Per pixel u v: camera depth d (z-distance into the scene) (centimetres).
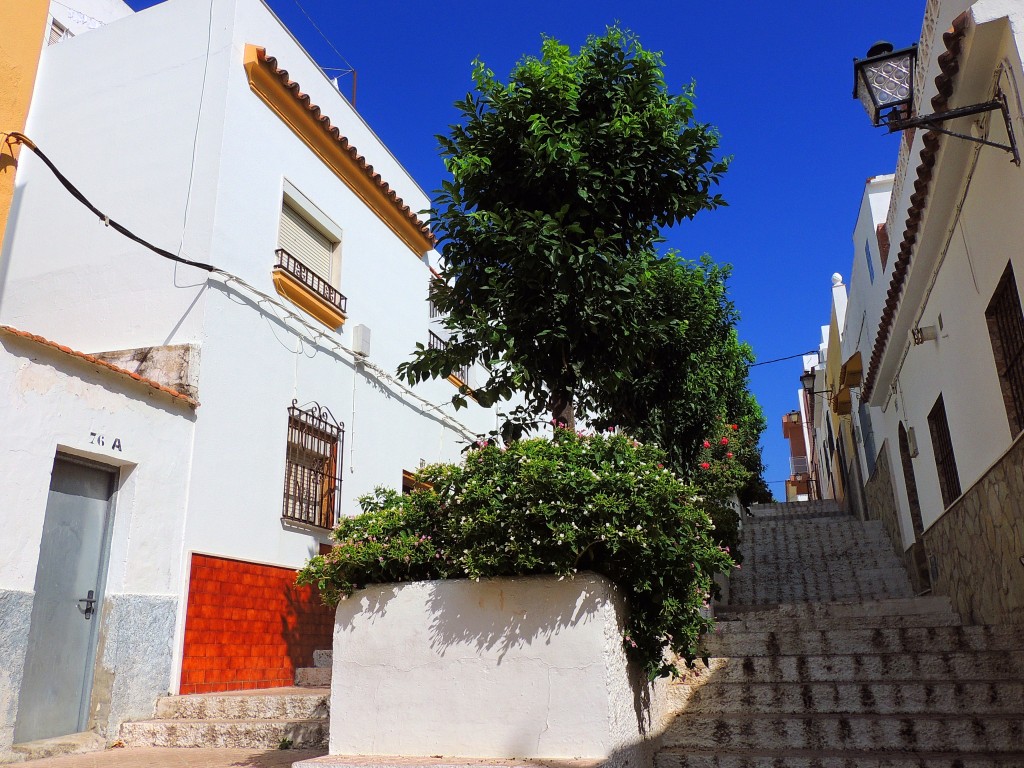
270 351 861
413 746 414
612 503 405
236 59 876
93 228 857
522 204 593
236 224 835
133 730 614
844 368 1430
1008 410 620
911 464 1107
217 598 732
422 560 443
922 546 1062
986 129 575
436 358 593
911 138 847
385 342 1121
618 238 574
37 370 580
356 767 391
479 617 421
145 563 662
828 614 869
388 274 1161
